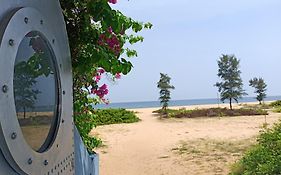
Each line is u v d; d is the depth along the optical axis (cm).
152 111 4362
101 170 1120
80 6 259
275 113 3025
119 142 1645
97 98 458
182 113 3064
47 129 158
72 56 263
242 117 2680
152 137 1792
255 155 843
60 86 174
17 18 129
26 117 137
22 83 134
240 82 4516
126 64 290
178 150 1396
